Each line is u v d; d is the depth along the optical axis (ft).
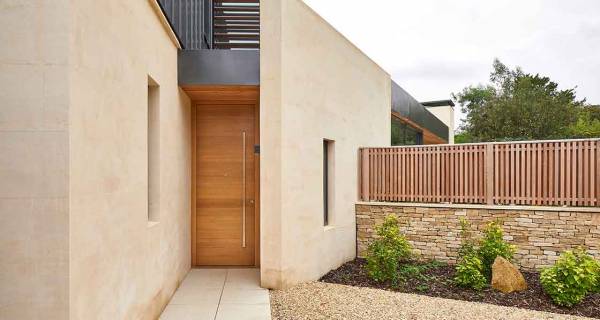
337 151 23.20
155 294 14.15
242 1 26.03
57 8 7.79
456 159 23.73
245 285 18.62
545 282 17.13
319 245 21.06
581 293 16.46
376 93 29.50
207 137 22.13
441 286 19.42
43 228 7.69
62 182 7.73
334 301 16.78
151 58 13.76
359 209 25.82
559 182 21.11
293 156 18.58
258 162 22.20
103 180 9.45
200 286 18.48
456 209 23.41
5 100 7.67
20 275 7.65
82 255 8.28
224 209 22.17
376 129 29.40
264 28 17.88
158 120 14.98
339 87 23.41
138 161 12.24
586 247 20.31
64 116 7.77
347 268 23.16
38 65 7.73
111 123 9.98
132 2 11.64
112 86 10.06
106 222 9.62
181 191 19.12
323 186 22.45
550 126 72.23
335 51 22.89
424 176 24.58
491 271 20.06
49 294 7.67
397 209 24.91
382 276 20.16
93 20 8.91
